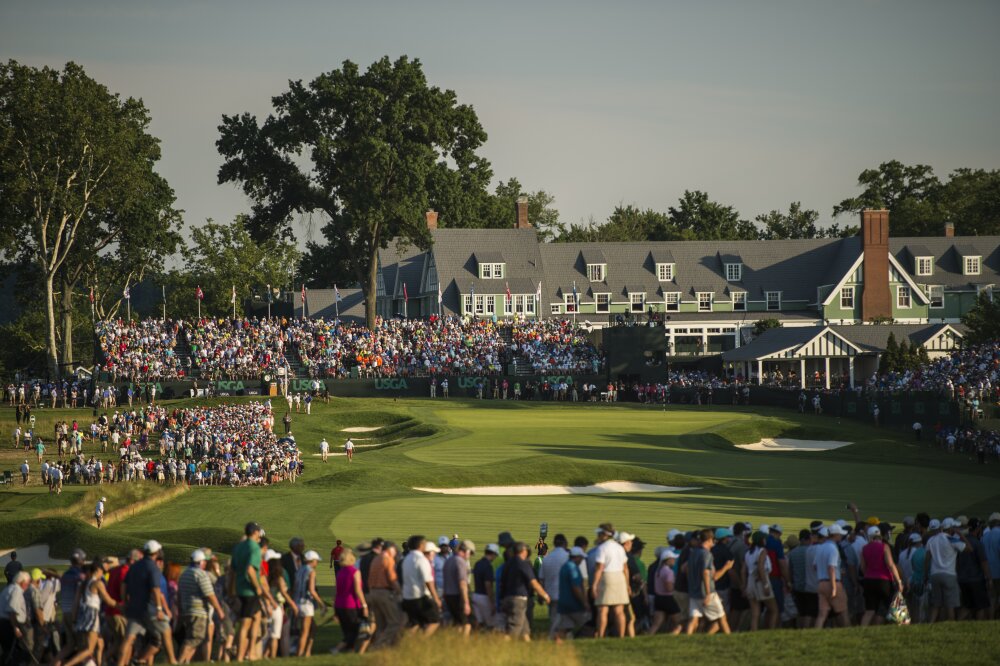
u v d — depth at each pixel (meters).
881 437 192.88
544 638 48.00
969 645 44.47
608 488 142.62
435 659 41.16
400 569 47.31
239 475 147.62
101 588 45.31
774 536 51.72
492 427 195.88
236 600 46.59
